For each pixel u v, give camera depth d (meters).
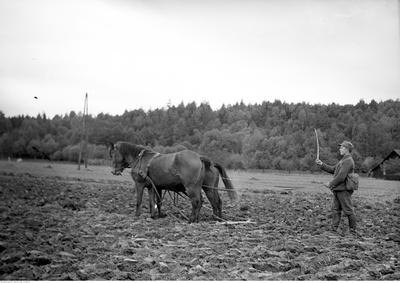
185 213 12.10
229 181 10.73
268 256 6.87
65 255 6.35
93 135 54.72
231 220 10.95
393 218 12.27
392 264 6.57
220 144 50.19
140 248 7.09
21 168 32.41
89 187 18.98
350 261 6.52
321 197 19.23
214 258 6.53
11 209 10.82
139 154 11.04
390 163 38.56
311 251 7.34
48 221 9.24
